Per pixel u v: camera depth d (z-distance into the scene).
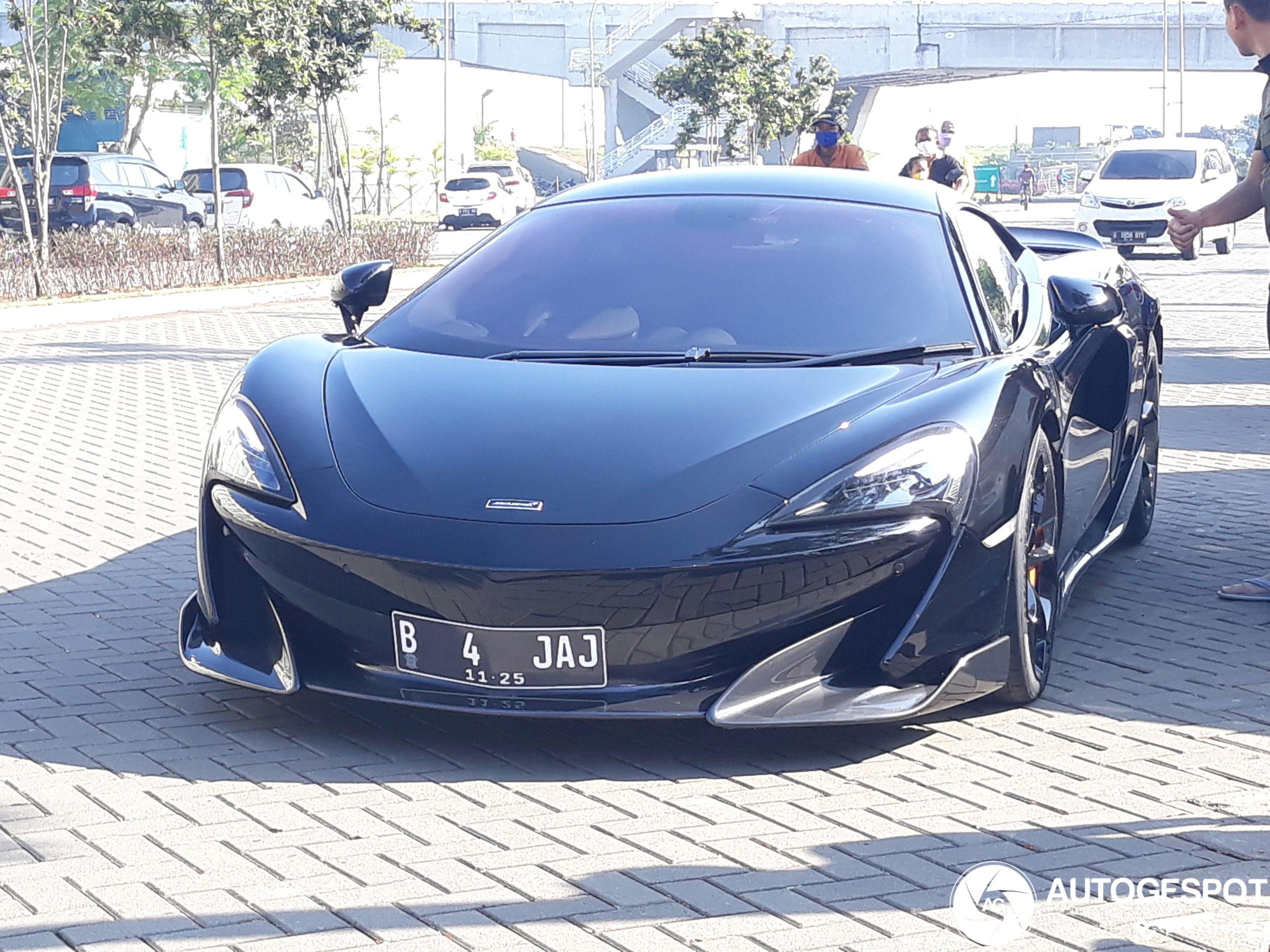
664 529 3.32
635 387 3.76
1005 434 3.62
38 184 17.14
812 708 3.37
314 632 3.56
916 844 3.00
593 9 54.97
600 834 3.05
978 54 63.19
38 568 5.33
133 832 3.05
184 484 6.91
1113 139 89.62
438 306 4.35
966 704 3.89
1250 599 4.96
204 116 44.47
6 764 3.43
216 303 17.45
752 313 4.09
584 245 4.46
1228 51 62.88
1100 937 2.59
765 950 2.54
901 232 4.37
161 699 3.89
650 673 3.35
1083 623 4.71
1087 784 3.33
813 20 63.56
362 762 3.46
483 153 75.25
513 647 3.34
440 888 2.78
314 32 24.20
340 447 3.64
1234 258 24.45
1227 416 9.03
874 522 3.36
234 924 2.62
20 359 11.90
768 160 58.00
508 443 3.56
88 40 19.16
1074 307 4.42
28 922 2.63
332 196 26.31
